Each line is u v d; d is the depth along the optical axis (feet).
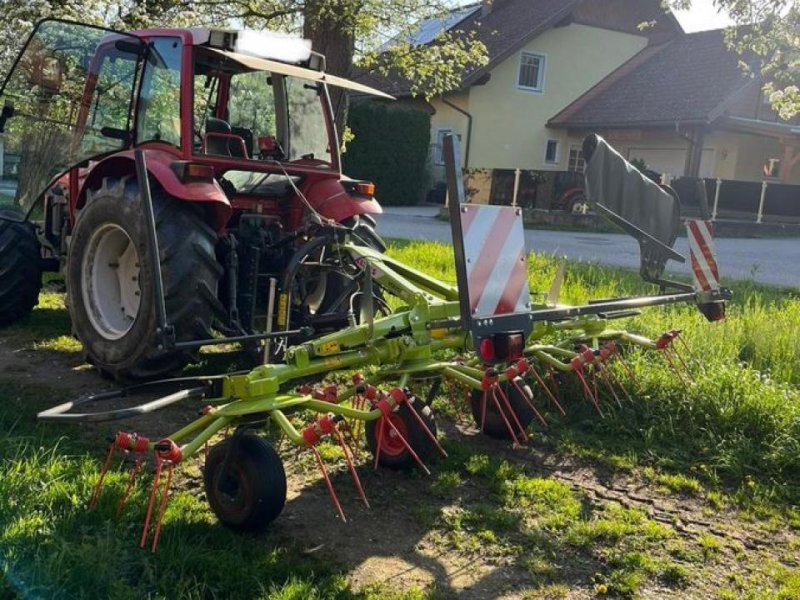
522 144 92.27
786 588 10.90
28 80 19.49
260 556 10.89
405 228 57.67
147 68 17.99
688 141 77.30
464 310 12.17
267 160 19.21
